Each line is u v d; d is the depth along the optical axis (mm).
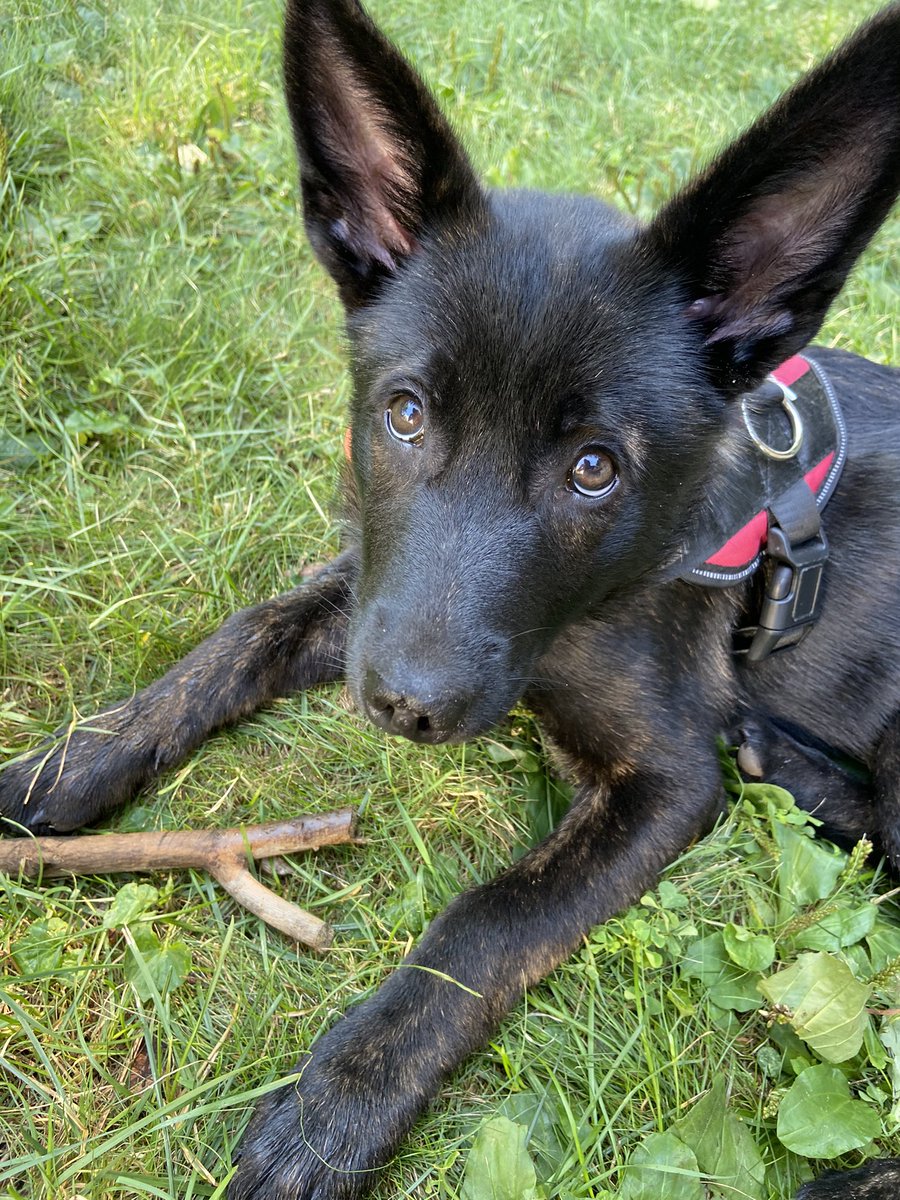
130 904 310
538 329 275
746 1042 321
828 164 270
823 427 369
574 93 767
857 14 924
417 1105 288
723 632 380
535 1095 300
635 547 308
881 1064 307
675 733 357
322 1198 270
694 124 746
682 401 298
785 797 371
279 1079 287
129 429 460
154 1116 261
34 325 470
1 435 438
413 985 302
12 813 335
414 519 283
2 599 395
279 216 578
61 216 523
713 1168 281
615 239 302
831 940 334
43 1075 285
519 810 374
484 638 276
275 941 323
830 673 396
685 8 876
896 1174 291
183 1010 302
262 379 499
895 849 375
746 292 300
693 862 362
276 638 385
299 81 293
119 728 353
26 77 556
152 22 644
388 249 318
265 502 456
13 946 300
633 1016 319
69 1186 259
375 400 299
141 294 503
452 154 292
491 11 784
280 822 333
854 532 385
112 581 412
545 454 281
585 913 327
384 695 266
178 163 578
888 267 668
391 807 364
